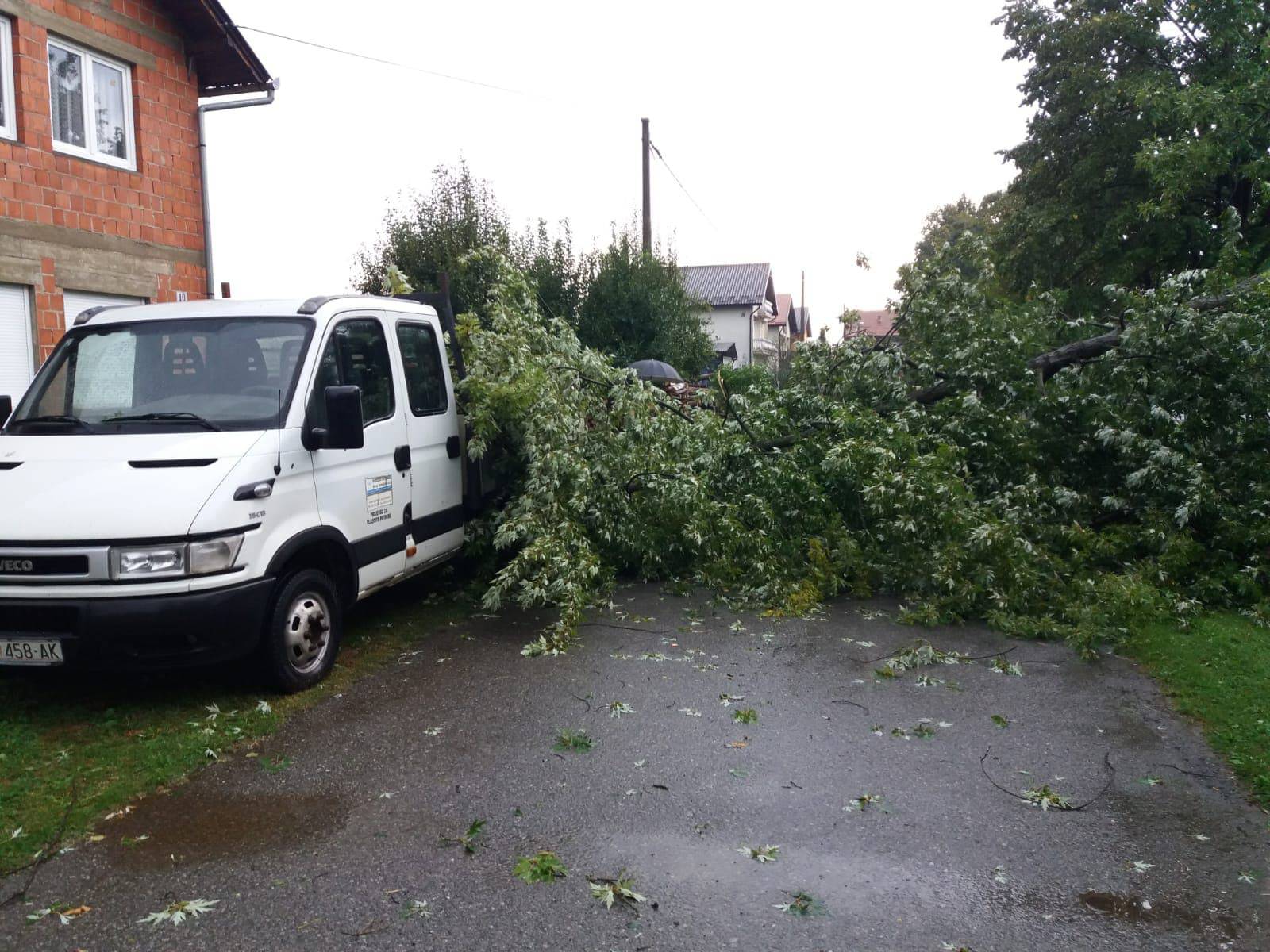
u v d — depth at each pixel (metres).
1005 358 9.81
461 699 5.72
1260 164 18.84
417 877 3.69
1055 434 9.53
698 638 7.09
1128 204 21.47
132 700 5.57
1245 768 4.75
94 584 4.89
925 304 10.36
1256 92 18.92
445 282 8.29
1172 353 9.06
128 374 6.06
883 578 8.52
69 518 4.92
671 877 3.72
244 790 4.45
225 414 5.75
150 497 5.05
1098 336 11.10
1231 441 8.88
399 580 7.01
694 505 8.27
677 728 5.29
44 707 5.44
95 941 3.27
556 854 3.88
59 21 10.94
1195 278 9.47
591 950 3.25
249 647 5.30
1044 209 22.72
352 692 5.83
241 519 5.21
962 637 7.22
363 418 6.49
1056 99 22.61
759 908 3.51
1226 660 6.39
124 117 12.08
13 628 4.94
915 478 8.07
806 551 8.59
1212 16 20.39
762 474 8.98
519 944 3.27
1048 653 6.84
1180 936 3.37
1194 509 8.02
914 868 3.83
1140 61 21.80
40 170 10.75
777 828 4.14
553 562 7.21
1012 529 7.70
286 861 3.81
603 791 4.48
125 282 11.91
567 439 8.12
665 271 24.33
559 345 8.82
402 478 6.91
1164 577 7.77
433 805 4.32
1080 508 8.87
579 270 22.80
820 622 7.60
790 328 70.88
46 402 6.07
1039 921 3.46
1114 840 4.08
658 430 8.70
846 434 9.20
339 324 6.41
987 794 4.52
